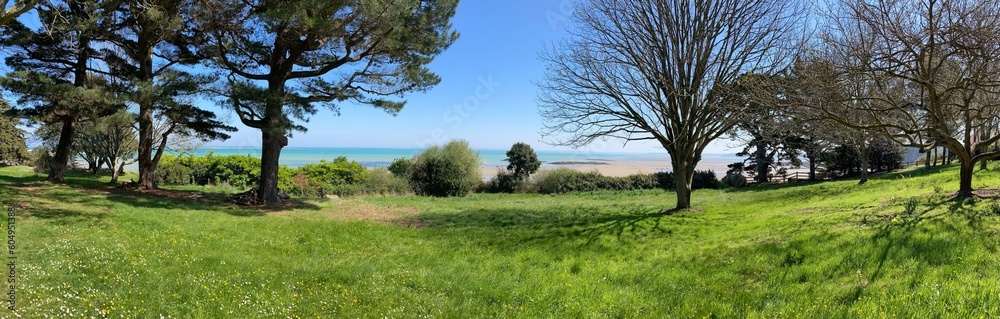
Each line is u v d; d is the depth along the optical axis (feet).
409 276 25.40
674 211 51.96
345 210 59.72
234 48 56.49
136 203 48.08
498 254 32.45
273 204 59.57
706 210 53.16
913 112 39.65
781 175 124.57
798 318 16.42
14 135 112.68
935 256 20.16
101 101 49.47
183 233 34.53
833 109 37.40
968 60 26.43
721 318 17.87
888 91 34.01
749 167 129.29
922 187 45.11
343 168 101.09
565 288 22.99
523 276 25.99
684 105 50.19
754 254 25.99
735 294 20.47
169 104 51.34
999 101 31.27
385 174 101.65
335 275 24.82
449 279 24.98
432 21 59.11
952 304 15.46
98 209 40.96
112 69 60.90
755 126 47.19
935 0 26.25
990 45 24.75
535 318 18.85
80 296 18.61
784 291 19.89
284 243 34.12
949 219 25.93
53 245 25.66
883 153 109.29
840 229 28.35
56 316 16.31
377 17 49.96
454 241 38.11
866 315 15.62
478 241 37.93
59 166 61.93
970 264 18.71
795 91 34.73
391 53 60.13
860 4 29.84
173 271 23.29
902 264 20.04
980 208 27.43
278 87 57.36
